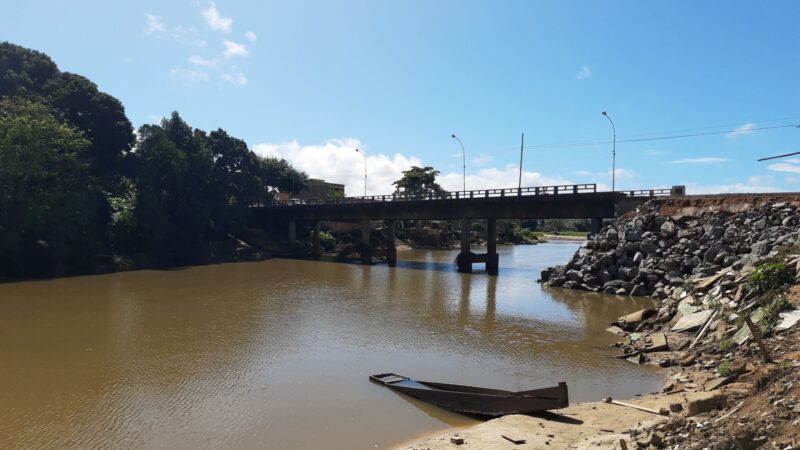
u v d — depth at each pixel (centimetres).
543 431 1280
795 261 2092
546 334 2556
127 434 1391
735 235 3547
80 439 1362
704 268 3328
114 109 6881
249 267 6175
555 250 9975
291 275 5294
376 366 2022
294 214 8175
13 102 5509
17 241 5012
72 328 2708
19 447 1316
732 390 1308
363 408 1573
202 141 7881
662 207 4253
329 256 8019
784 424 853
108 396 1689
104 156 6731
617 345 2289
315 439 1350
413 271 5694
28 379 1870
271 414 1527
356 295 3878
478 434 1269
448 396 1573
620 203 4581
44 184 5288
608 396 1636
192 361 2091
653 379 1803
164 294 3928
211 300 3638
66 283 4594
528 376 1883
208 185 7788
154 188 6506
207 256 6906
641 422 1248
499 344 2358
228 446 1312
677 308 2461
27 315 3070
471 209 5706
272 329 2683
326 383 1814
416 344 2362
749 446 830
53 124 5322
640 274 3784
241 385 1795
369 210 6888
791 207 3541
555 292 3975
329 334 2566
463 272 5581
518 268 6062
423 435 1372
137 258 6050
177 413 1539
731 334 1870
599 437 1162
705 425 991
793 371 1142
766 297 1866
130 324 2806
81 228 5616
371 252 6825
